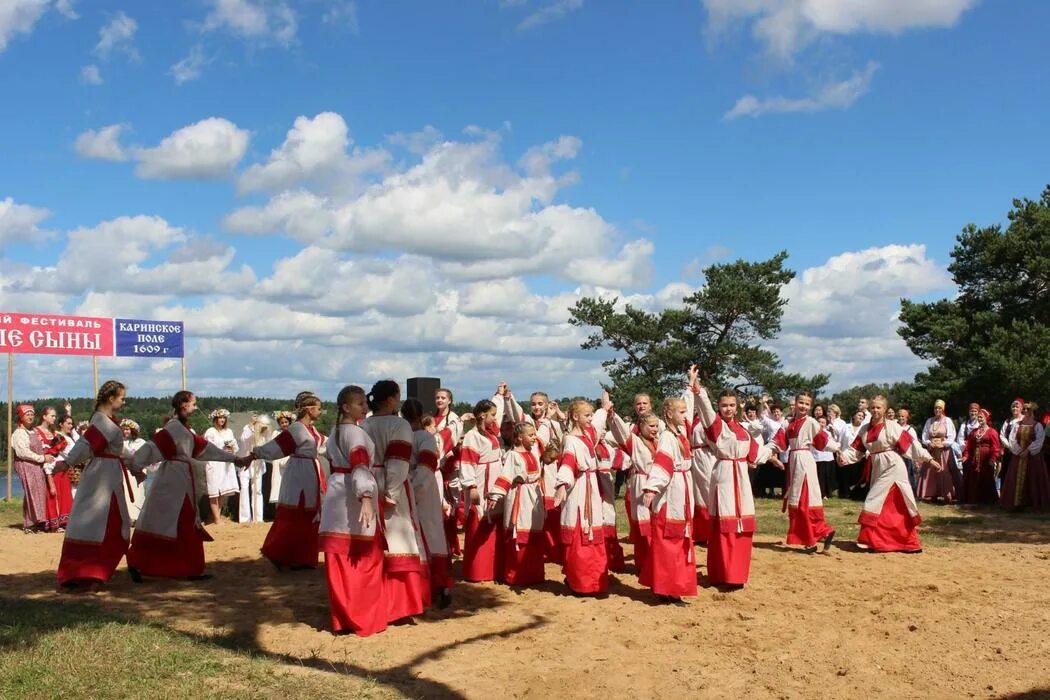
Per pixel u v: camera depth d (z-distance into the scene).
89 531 8.60
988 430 17.44
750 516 9.22
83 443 8.60
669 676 6.29
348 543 7.18
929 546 11.95
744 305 27.61
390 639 7.07
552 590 9.16
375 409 7.64
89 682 5.38
